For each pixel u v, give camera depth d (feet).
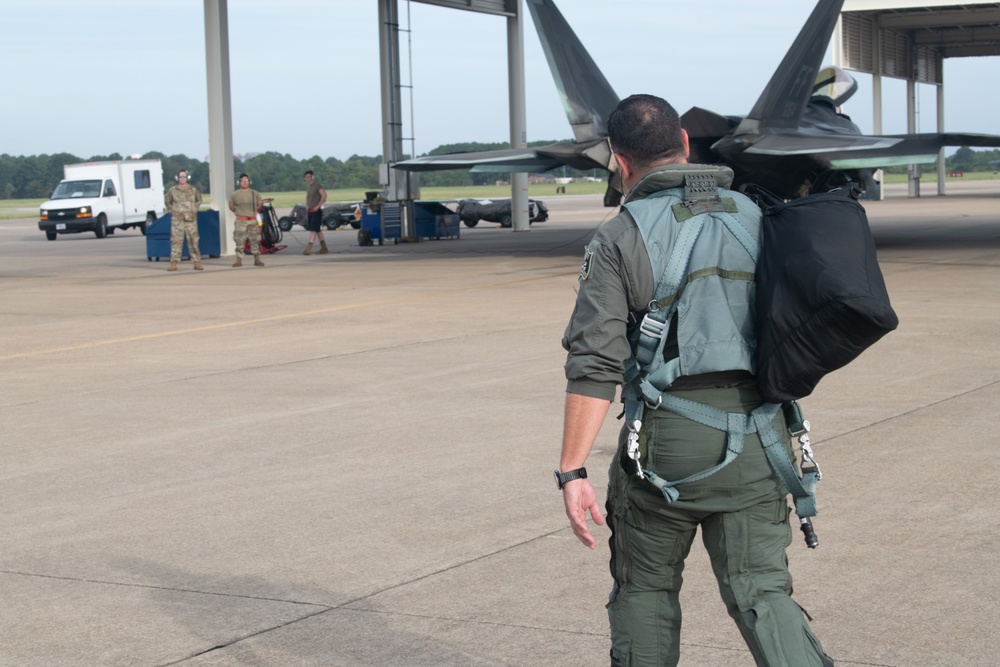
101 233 129.18
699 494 8.84
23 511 18.16
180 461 21.17
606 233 9.05
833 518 16.58
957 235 82.07
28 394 28.53
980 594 13.48
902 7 147.43
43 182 526.98
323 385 28.73
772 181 69.41
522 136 109.09
